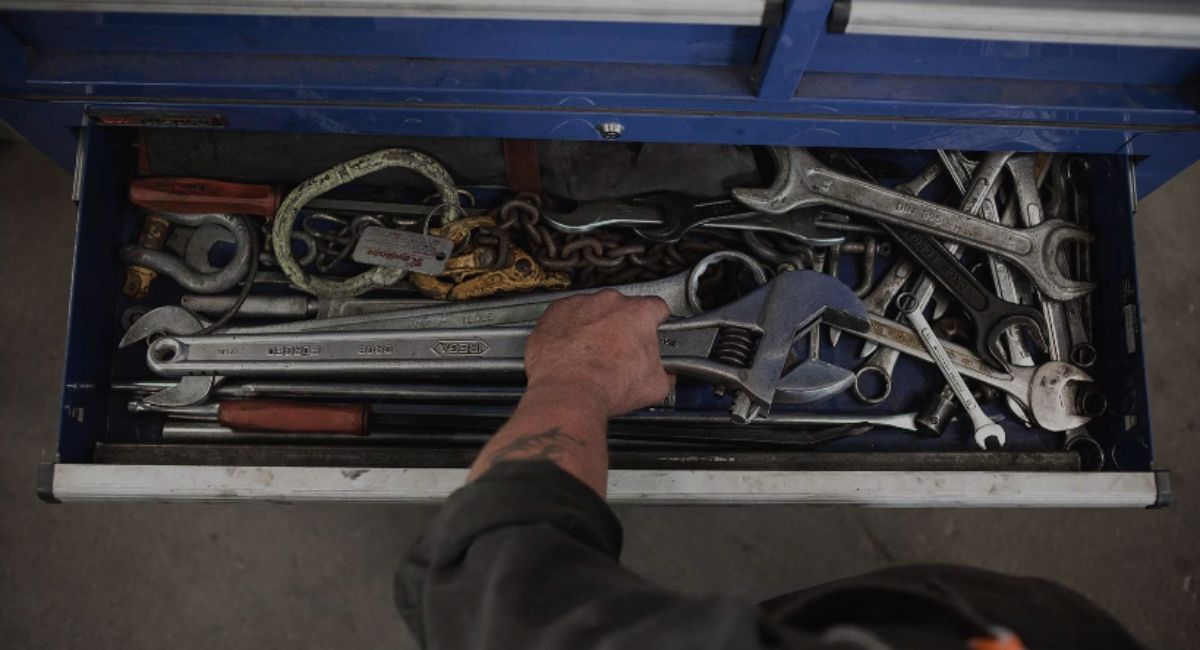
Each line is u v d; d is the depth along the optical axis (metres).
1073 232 1.27
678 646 0.47
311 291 1.25
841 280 1.31
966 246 1.30
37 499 1.64
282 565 1.65
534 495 0.64
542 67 1.04
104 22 0.99
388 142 1.22
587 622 0.53
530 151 1.21
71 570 1.63
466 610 0.59
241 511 1.65
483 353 1.19
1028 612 0.59
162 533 1.64
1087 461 1.26
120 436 1.25
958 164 1.31
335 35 1.00
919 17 0.91
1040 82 1.06
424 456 1.18
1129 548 1.68
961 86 1.05
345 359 1.19
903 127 1.10
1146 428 1.19
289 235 1.23
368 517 1.65
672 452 1.20
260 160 1.22
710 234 1.30
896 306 1.32
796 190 1.24
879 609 0.57
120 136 1.23
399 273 1.24
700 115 1.07
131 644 1.62
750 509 1.67
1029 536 1.69
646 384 1.01
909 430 1.26
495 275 1.24
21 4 0.94
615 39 1.00
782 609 0.68
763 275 1.24
